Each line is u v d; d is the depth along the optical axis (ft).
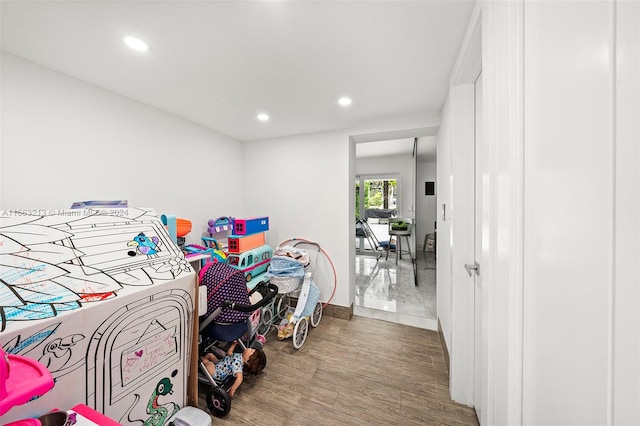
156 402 3.54
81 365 2.65
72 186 4.93
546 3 1.55
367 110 6.81
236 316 4.80
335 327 8.02
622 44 1.02
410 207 17.52
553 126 1.50
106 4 3.07
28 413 2.23
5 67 4.05
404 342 7.09
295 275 7.45
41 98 4.48
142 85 5.31
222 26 3.51
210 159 8.50
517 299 1.91
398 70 4.78
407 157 17.39
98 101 5.33
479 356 4.53
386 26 3.56
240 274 5.06
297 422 4.42
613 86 1.06
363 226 17.80
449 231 5.55
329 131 8.70
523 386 1.89
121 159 5.79
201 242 8.13
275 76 4.97
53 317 2.39
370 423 4.42
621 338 1.05
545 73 1.58
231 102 6.23
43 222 3.01
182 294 3.88
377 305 9.81
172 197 7.11
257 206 9.94
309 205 9.13
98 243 3.34
